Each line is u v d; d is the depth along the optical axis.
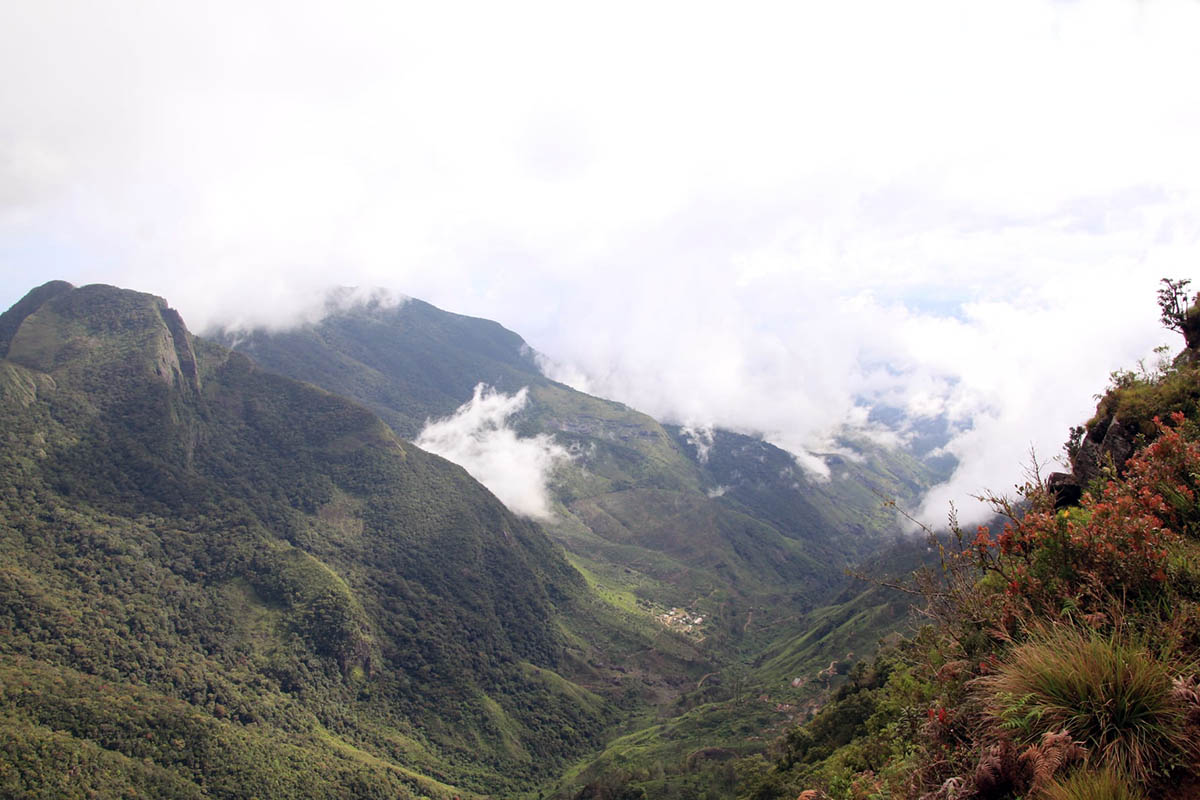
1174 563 6.53
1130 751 5.12
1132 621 6.15
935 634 8.80
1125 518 7.10
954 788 5.96
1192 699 5.11
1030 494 8.57
